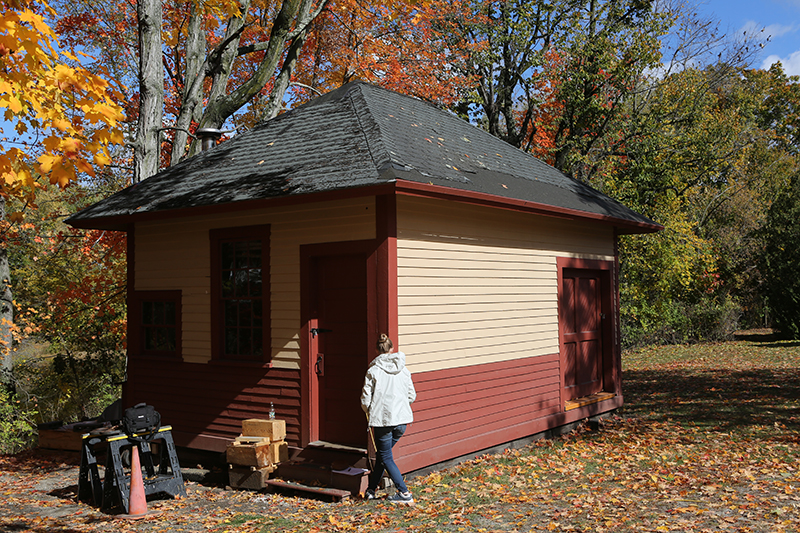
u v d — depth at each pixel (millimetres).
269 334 7852
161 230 9109
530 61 21969
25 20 3627
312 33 20781
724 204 29141
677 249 22328
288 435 7621
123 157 17891
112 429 8789
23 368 17750
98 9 17922
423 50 21172
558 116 22828
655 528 5309
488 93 24906
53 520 6570
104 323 16906
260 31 19938
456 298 7934
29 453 10391
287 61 15133
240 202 7277
